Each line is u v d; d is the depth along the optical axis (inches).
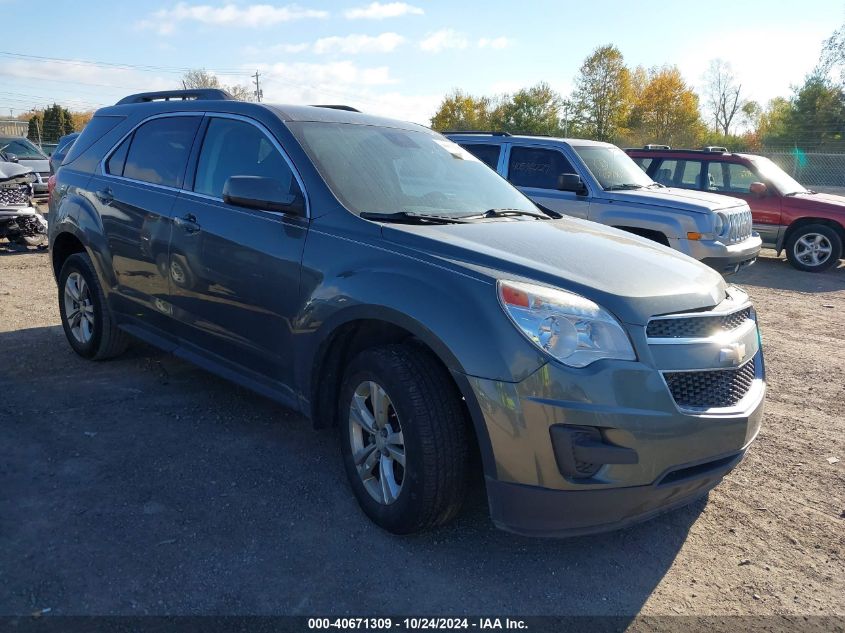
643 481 106.3
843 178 998.4
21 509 124.6
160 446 152.3
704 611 107.8
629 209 342.6
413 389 112.7
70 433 156.5
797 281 425.7
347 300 123.4
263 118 155.2
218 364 161.2
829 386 218.1
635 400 104.7
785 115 2252.7
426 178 159.9
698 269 133.1
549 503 106.2
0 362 202.7
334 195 137.9
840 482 151.8
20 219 396.8
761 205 468.1
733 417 113.6
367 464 125.5
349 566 113.7
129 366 203.3
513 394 104.5
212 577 108.7
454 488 114.1
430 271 116.6
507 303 107.8
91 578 106.7
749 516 136.6
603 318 107.3
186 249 159.2
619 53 2456.9
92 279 194.5
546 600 108.6
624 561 120.2
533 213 165.0
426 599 107.0
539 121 2768.2
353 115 170.2
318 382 134.5
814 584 115.8
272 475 141.9
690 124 2512.3
